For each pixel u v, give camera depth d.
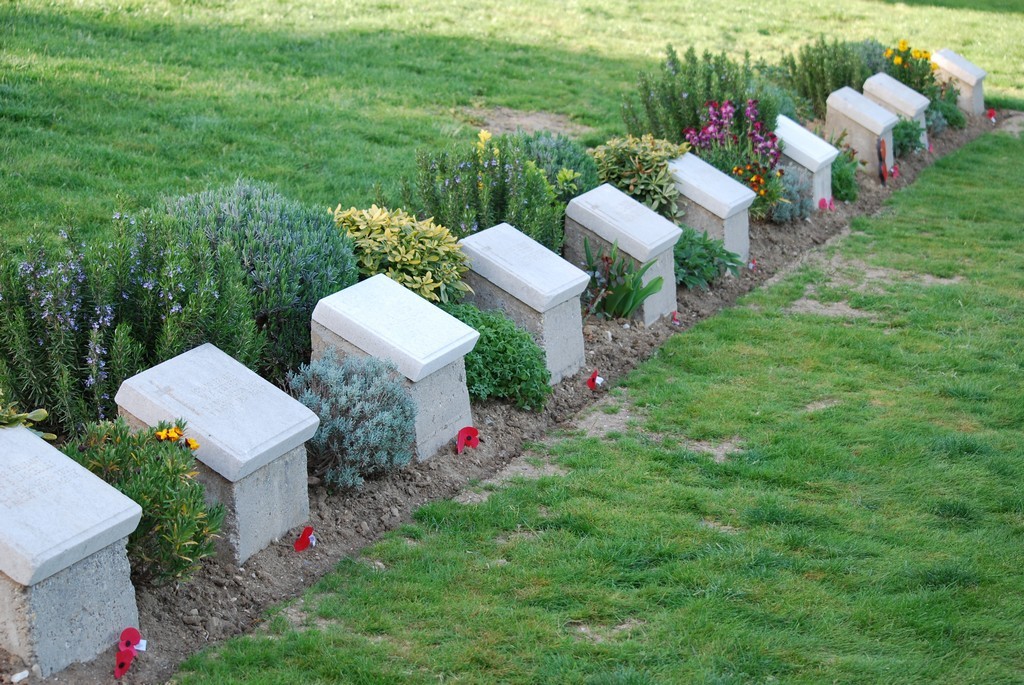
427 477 6.29
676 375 8.17
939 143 16.31
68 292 5.79
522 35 18.45
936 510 6.12
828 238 11.83
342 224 7.65
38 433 5.13
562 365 7.83
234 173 10.41
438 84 14.78
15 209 8.63
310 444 6.02
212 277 6.20
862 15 25.89
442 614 4.98
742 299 9.91
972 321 9.41
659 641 4.81
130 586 4.59
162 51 13.93
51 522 4.27
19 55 12.42
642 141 10.59
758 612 5.05
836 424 7.26
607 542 5.64
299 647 4.66
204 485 5.21
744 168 11.23
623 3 23.19
